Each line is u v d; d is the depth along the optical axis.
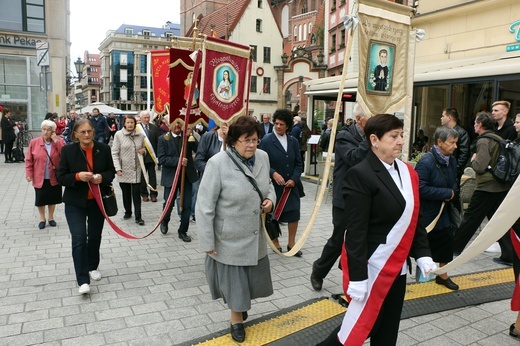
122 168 7.39
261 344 3.51
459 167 6.50
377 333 2.74
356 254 2.53
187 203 6.42
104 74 94.12
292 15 55.06
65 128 18.23
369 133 2.64
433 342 3.63
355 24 4.06
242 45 5.32
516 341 3.67
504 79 7.61
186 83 5.82
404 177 2.67
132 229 7.14
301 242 3.75
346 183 2.64
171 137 6.89
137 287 4.71
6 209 8.45
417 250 2.73
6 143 15.84
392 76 4.55
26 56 25.31
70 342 3.54
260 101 44.69
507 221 2.69
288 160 5.63
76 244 4.40
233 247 3.35
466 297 4.47
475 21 11.39
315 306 4.20
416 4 13.12
